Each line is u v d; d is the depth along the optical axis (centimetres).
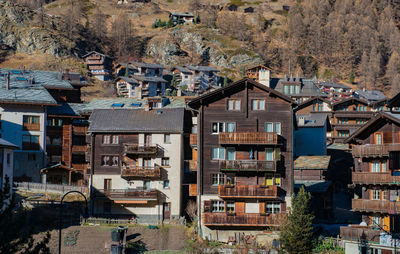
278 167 6488
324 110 12606
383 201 5725
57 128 8969
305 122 9381
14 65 18400
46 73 10306
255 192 6297
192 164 7188
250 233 6312
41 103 8581
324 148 9375
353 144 6256
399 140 5809
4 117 8488
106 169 7331
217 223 6250
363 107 12750
